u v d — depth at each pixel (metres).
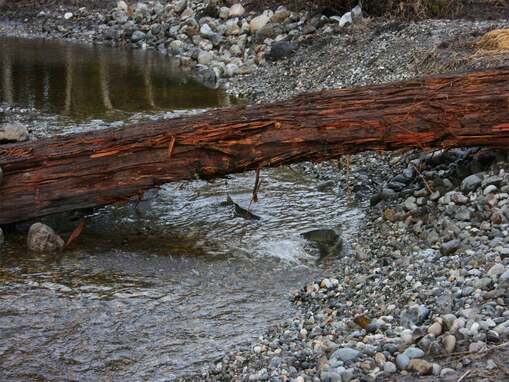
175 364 6.82
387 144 8.04
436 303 6.87
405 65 11.38
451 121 7.93
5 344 6.96
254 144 7.99
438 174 8.69
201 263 7.95
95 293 7.51
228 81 13.36
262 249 8.14
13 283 7.60
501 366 6.23
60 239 8.12
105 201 8.12
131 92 12.55
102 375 6.73
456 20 12.71
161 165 8.05
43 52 15.80
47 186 8.09
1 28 18.48
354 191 9.13
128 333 7.10
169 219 8.62
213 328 7.15
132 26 17.53
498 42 10.84
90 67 14.35
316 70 12.50
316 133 7.98
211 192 9.14
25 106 11.66
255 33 15.04
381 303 7.16
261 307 7.39
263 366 6.72
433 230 7.91
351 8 14.44
